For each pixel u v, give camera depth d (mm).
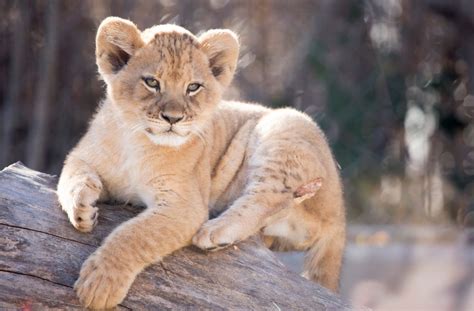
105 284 7898
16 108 18625
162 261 8445
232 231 8867
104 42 9352
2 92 18938
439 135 20156
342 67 20469
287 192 9703
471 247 14695
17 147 18781
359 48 20531
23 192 8570
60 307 7891
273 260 8836
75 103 18594
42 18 18547
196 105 9234
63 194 8516
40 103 18250
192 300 8234
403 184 19953
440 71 20500
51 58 18188
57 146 18562
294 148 9875
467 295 12367
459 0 20484
